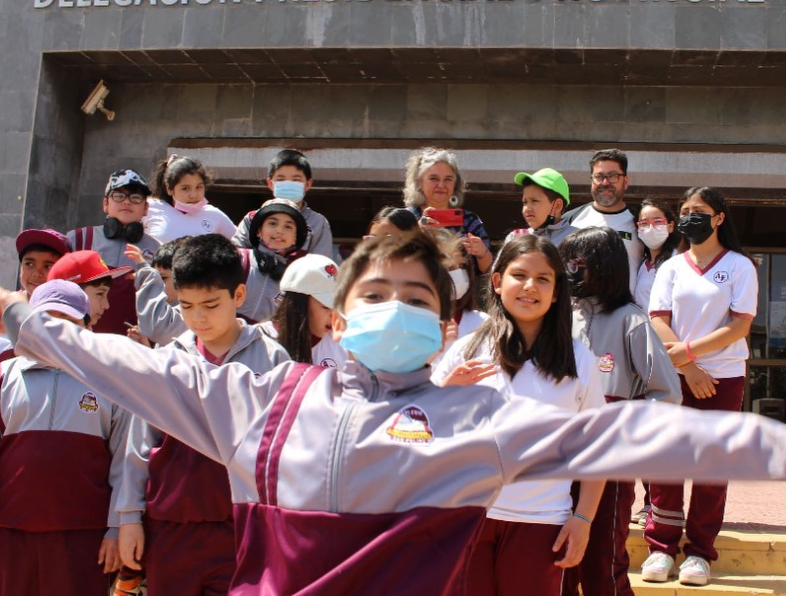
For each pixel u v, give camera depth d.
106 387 2.18
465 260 4.27
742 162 9.01
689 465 1.74
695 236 4.83
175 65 9.48
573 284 3.94
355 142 9.55
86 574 3.65
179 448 3.26
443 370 3.51
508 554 3.18
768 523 5.43
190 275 3.24
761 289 10.72
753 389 10.59
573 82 9.41
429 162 5.36
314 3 8.88
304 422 2.04
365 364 2.10
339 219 10.58
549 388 3.29
